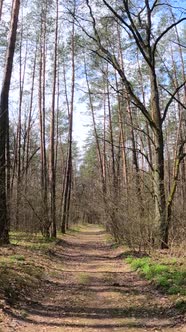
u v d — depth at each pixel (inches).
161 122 618.5
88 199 2012.8
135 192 633.0
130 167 1283.2
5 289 327.3
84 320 290.0
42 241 813.2
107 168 1582.2
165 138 1473.9
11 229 888.9
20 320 275.0
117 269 535.5
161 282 382.9
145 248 603.2
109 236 1159.0
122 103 1093.8
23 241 749.3
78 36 787.4
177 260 486.6
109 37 861.2
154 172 608.7
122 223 674.8
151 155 1090.7
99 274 497.0
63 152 2028.8
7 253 535.5
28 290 363.6
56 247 772.6
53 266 539.2
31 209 866.1
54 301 346.0
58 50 1015.6
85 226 2372.0
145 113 618.2
